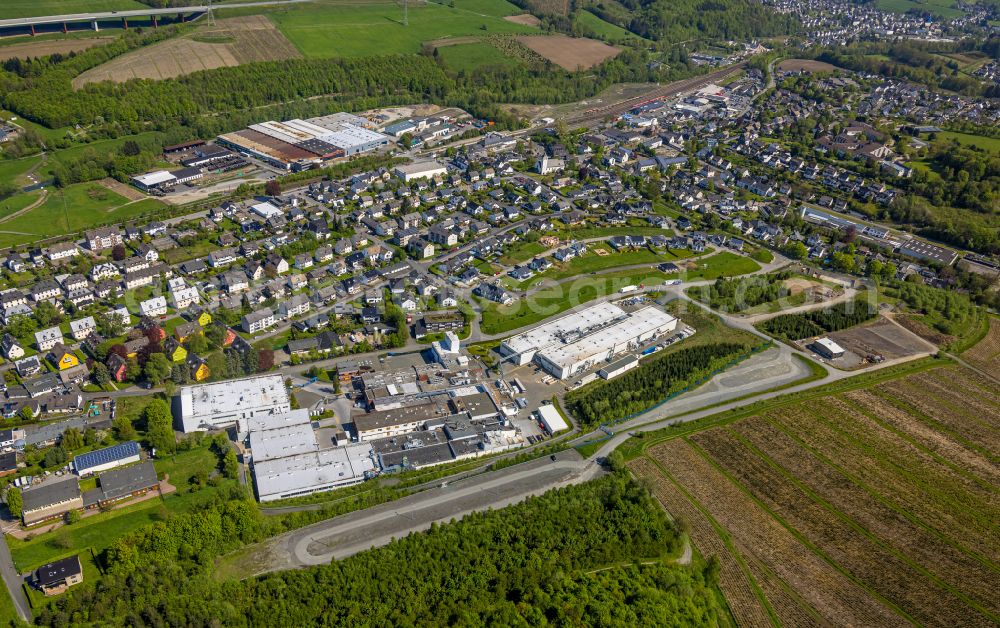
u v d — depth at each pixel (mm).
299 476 182250
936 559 171750
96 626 135500
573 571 161750
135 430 195750
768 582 163875
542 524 168750
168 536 156625
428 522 170375
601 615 147375
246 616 143375
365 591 148750
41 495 167000
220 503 168375
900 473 198750
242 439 195375
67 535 162125
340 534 165500
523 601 152125
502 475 188375
